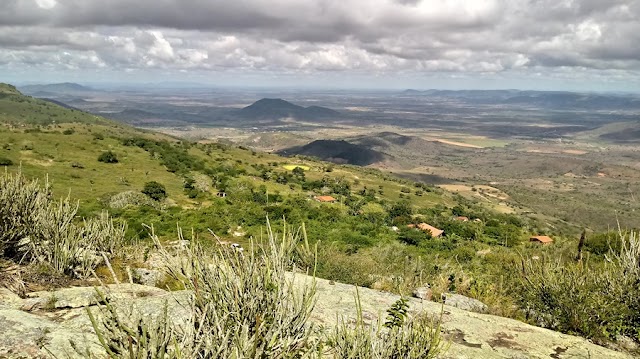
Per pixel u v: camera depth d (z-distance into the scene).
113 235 8.34
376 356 3.33
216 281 3.27
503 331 5.66
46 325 4.09
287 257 3.58
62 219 7.17
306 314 3.41
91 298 5.19
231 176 98.94
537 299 6.87
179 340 2.93
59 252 6.48
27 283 5.85
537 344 5.29
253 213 39.59
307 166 169.00
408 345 3.41
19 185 7.11
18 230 6.72
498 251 21.89
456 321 5.87
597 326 6.00
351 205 75.12
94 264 7.31
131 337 2.59
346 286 6.99
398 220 55.09
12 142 92.88
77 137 110.56
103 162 92.38
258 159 160.75
